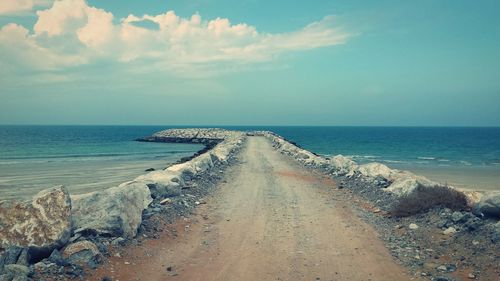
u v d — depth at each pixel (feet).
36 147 208.23
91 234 26.94
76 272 21.62
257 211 39.68
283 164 87.71
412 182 43.19
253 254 26.71
